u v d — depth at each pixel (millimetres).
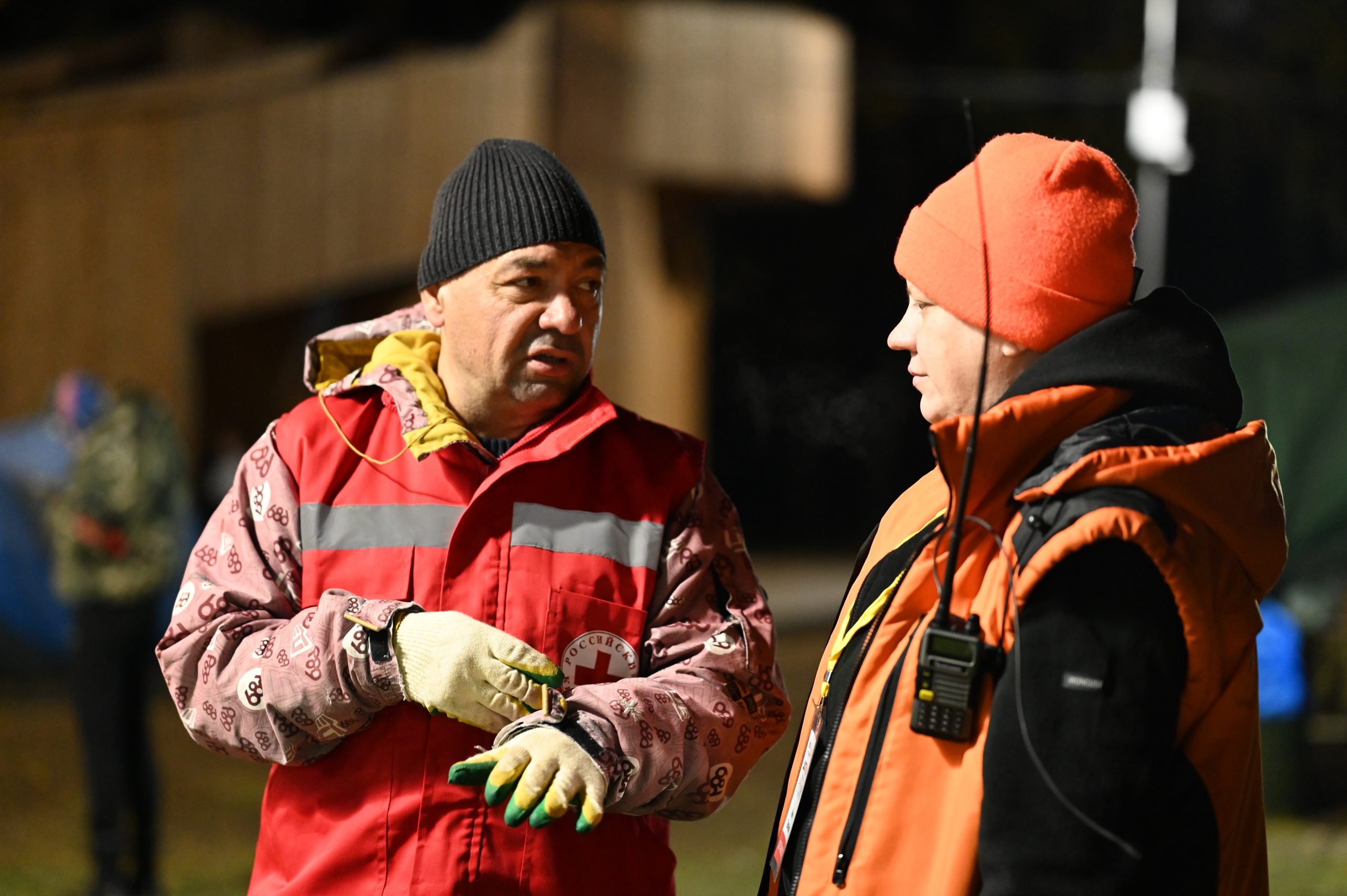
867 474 61219
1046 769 3482
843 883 3861
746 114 27859
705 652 4715
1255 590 3898
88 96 26141
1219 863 3705
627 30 26625
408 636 4277
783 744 20578
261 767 18547
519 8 26562
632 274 27500
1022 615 3627
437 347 5078
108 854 12750
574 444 4711
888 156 53188
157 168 26250
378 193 25609
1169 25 29500
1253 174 54594
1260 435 3961
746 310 58312
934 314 4215
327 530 4699
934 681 3727
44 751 18812
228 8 31266
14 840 15320
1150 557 3551
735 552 4973
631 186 27172
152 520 12680
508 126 25312
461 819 4457
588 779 4035
